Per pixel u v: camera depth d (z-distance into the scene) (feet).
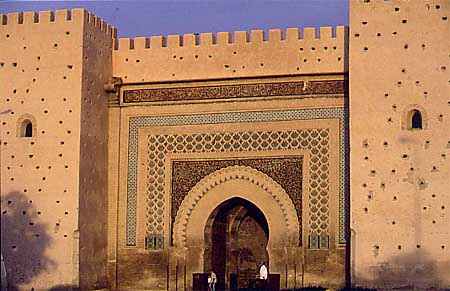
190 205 97.04
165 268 96.73
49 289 91.91
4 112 95.61
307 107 94.63
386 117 87.40
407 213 85.71
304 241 93.15
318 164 93.61
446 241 84.17
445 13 86.84
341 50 94.53
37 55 95.66
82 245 92.89
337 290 90.22
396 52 87.86
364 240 86.53
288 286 93.09
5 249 93.61
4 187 94.58
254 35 97.55
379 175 86.89
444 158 85.15
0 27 97.09
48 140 94.12
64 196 92.89
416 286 84.53
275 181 94.84
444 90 85.97
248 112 96.48
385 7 88.63
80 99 93.97
